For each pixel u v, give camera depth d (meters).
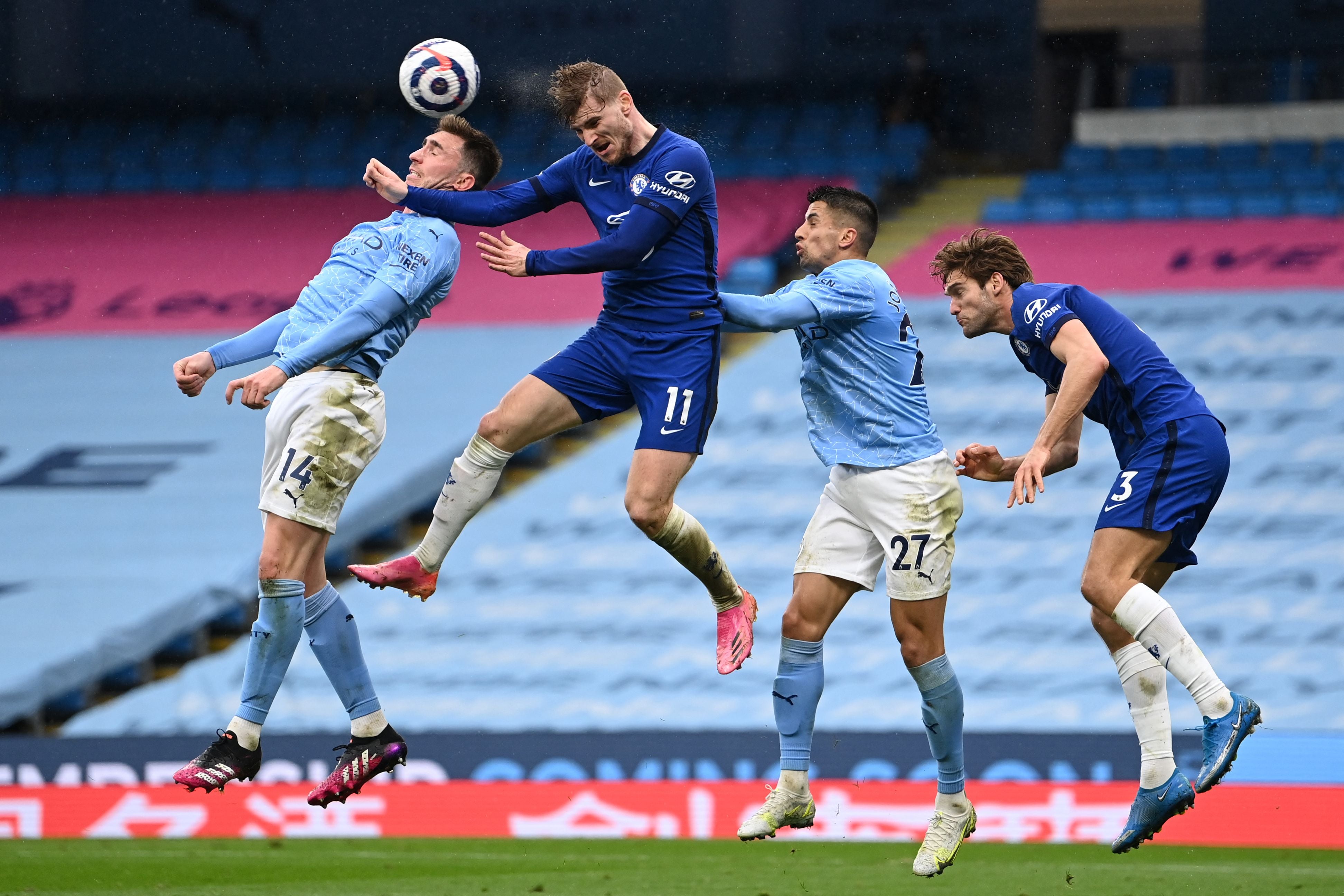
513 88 57.41
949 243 17.42
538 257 14.61
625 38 57.72
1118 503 15.88
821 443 17.19
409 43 58.38
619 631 36.38
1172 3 55.50
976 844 26.58
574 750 28.48
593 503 41.41
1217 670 33.38
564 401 15.87
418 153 16.45
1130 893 20.05
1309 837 26.00
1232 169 52.50
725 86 57.91
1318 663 33.25
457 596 38.25
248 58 59.00
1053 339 15.95
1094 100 56.19
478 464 15.95
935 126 57.25
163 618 37.81
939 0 56.94
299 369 14.94
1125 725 31.55
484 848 26.84
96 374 48.78
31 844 27.48
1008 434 41.47
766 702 33.38
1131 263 48.28
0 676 35.56
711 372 15.69
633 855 25.78
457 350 48.19
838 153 55.34
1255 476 39.41
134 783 28.97
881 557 17.39
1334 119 52.88
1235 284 46.62
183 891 20.59
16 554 40.50
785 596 36.75
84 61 59.22
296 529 15.63
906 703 32.62
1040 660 33.94
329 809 28.45
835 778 27.66
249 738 15.58
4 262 54.75
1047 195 52.66
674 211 14.85
